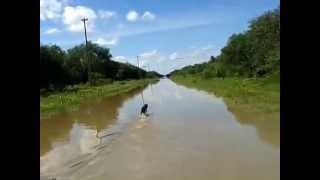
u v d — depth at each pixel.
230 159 12.70
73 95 44.12
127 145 16.22
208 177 10.86
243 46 62.44
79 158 14.20
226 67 68.88
